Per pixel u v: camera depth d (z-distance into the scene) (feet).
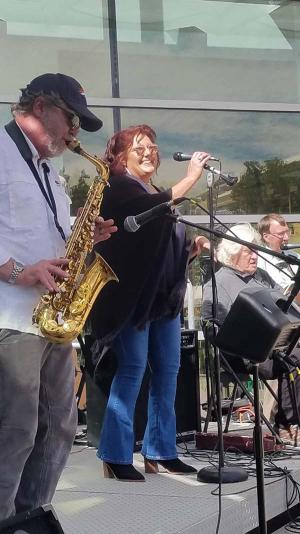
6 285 7.77
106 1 21.04
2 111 19.60
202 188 20.11
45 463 8.42
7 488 7.66
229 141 22.56
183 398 14.73
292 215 23.11
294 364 10.84
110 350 11.75
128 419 11.57
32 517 7.34
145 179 11.98
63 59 20.56
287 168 23.25
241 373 14.39
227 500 10.44
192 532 9.37
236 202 22.40
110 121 21.09
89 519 9.71
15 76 19.85
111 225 9.03
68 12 20.54
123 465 11.57
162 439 11.99
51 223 8.07
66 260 7.88
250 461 12.83
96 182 9.05
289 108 23.16
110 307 11.18
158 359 11.97
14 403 7.68
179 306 11.79
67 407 8.50
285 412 14.34
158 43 21.75
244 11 22.86
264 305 8.45
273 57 23.25
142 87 21.54
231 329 8.53
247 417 17.02
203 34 22.31
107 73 21.13
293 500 11.84
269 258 17.08
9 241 7.75
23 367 7.71
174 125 21.89
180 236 11.81
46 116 7.96
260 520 8.75
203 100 22.25
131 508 10.14
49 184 8.20
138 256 11.09
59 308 8.15
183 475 11.93
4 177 7.75
